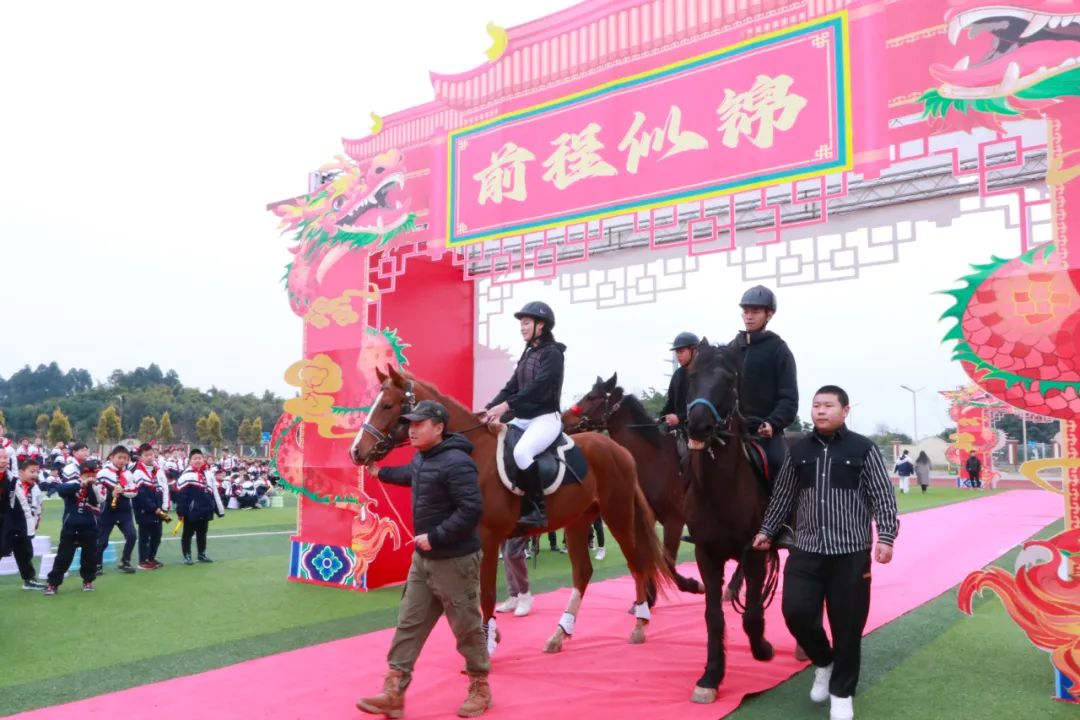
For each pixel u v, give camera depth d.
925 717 3.88
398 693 3.77
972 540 11.91
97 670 4.73
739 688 4.33
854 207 7.07
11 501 7.61
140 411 93.44
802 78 5.21
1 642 5.48
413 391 4.81
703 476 4.23
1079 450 4.19
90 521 7.64
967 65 4.59
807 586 3.87
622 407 7.02
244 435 69.88
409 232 7.51
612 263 8.22
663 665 4.87
